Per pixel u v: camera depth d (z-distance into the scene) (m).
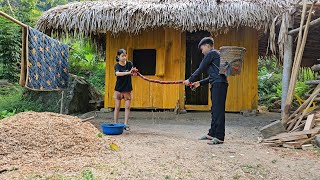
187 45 9.34
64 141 3.85
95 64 14.31
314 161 3.58
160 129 6.01
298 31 5.94
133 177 2.88
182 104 8.29
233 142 4.72
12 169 3.03
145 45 8.50
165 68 8.35
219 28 7.24
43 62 5.35
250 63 8.14
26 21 13.12
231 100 8.20
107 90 8.58
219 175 3.01
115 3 7.82
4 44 11.10
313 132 4.47
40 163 3.25
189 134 5.43
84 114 8.15
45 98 9.03
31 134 3.85
